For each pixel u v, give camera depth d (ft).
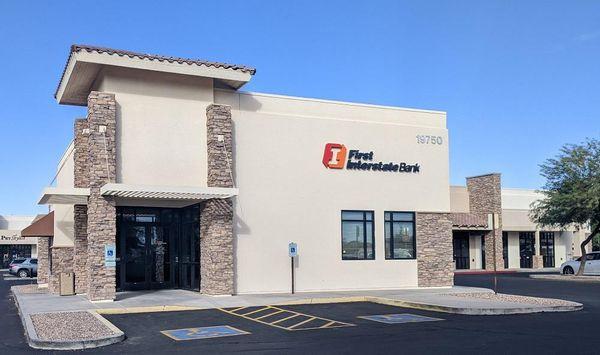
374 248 83.92
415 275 86.38
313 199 80.23
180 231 82.94
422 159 88.74
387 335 45.83
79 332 45.73
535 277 121.80
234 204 75.15
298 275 78.54
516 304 62.69
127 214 80.53
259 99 78.59
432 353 38.27
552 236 168.86
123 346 42.11
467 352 38.45
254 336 45.78
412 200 87.30
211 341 43.68
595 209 118.62
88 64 68.59
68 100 82.43
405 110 88.69
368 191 84.17
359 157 83.87
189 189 67.26
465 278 122.01
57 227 86.48
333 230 81.20
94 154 67.77
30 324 50.08
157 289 81.05
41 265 106.42
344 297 70.90
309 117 81.00
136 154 70.64
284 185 78.43
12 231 216.54
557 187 124.88
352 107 84.79
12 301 81.20
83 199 72.59
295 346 41.34
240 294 74.08
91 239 66.90
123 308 60.44
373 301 70.44
